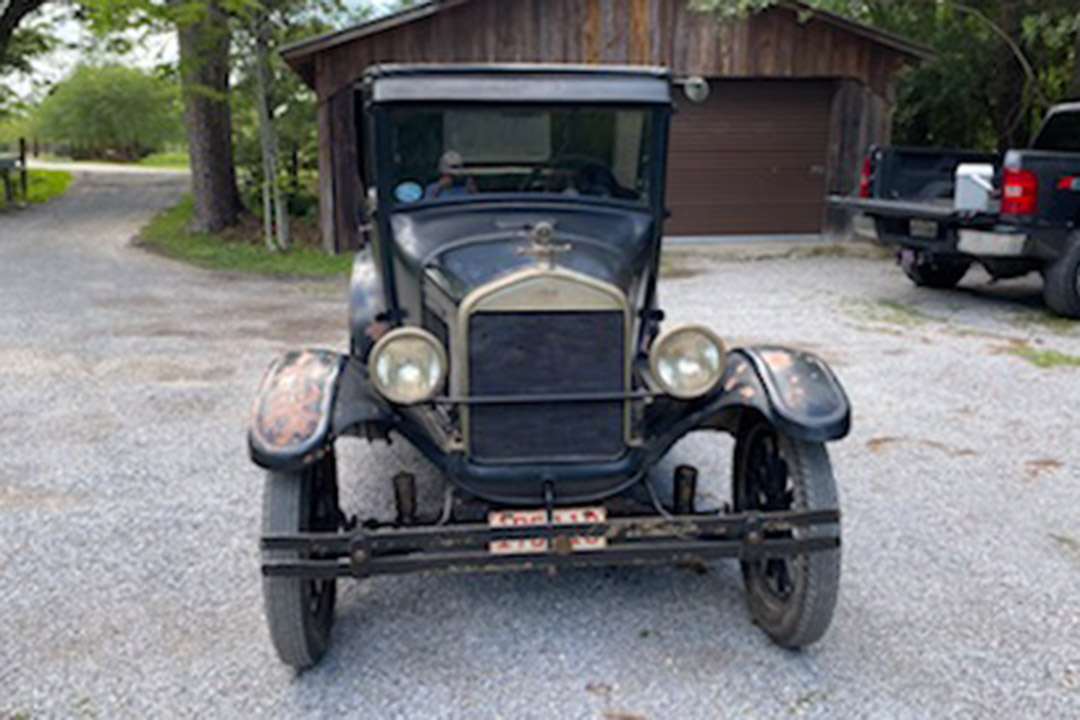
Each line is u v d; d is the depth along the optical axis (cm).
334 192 1367
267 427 329
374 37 1303
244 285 1153
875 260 1339
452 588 412
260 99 1379
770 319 939
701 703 330
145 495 507
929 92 1667
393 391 326
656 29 1368
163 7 1246
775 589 376
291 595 324
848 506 498
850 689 338
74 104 4481
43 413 640
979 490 519
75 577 417
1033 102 1645
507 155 418
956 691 338
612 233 411
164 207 1969
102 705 329
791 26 1394
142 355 794
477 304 333
